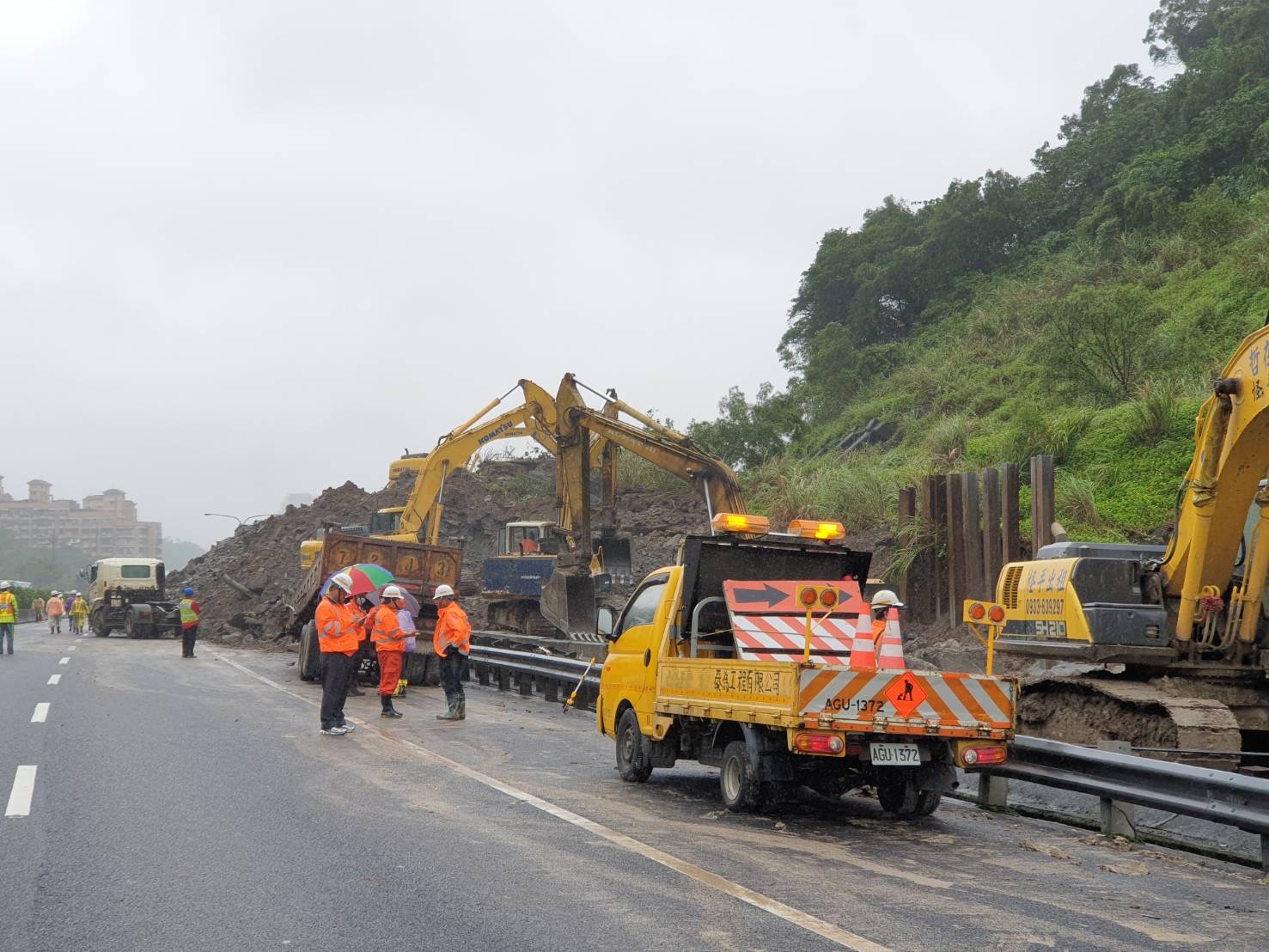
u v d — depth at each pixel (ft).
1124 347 94.58
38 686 63.21
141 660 88.63
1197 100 161.27
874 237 203.72
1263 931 20.10
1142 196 141.38
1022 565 42.88
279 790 32.30
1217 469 35.14
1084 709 39.60
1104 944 18.85
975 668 58.13
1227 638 37.14
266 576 137.28
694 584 34.58
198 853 24.30
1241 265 104.63
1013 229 180.45
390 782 34.06
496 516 143.23
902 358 164.76
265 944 18.03
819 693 27.84
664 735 34.32
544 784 34.86
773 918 19.75
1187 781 26.03
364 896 20.92
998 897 22.06
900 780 31.09
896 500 86.79
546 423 94.17
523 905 20.36
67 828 26.53
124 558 137.18
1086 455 81.46
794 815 31.22
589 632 75.20
